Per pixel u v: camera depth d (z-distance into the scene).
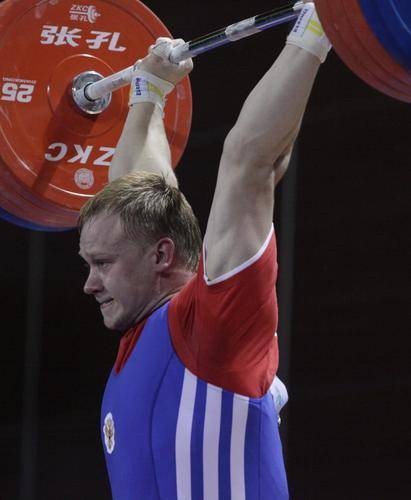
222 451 4.14
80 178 6.48
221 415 4.12
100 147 6.54
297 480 10.44
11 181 6.31
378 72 4.19
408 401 10.12
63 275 11.52
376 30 4.03
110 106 6.54
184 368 4.17
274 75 4.10
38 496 11.52
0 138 6.24
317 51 4.11
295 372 10.52
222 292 4.02
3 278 11.61
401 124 10.29
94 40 6.49
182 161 11.09
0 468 11.56
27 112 6.34
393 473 10.13
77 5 6.43
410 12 4.04
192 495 4.15
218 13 10.78
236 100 10.89
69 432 11.48
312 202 10.53
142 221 4.39
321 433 10.40
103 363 11.43
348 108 10.45
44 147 6.38
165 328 4.24
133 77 5.84
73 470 11.47
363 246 10.38
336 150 10.48
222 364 4.11
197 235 4.53
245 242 4.05
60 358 11.52
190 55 5.68
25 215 6.52
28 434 11.53
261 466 4.20
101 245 4.41
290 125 4.07
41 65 6.37
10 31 6.27
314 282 10.50
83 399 11.45
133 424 4.29
